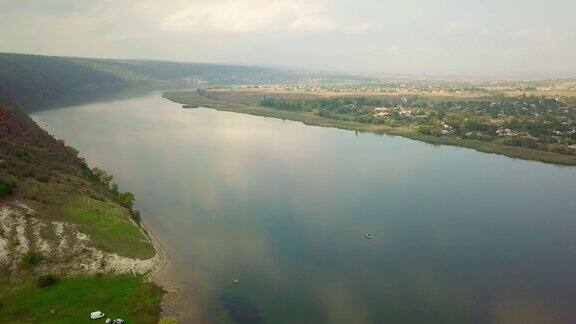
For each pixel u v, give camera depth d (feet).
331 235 333.62
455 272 283.59
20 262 251.80
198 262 286.66
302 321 229.45
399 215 375.86
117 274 260.42
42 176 335.88
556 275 282.77
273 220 358.84
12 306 223.71
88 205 319.68
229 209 380.37
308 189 440.86
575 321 235.40
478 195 431.43
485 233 343.26
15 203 285.64
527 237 336.70
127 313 227.20
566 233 344.08
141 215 361.10
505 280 274.98
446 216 375.86
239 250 305.32
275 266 285.02
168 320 219.20
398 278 275.18
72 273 253.85
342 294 255.70
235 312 234.99
